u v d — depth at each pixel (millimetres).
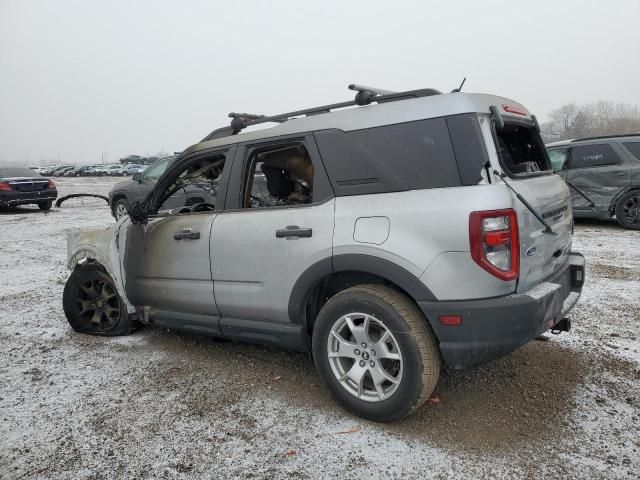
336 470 2498
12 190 16047
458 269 2564
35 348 4328
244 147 3539
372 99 3117
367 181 2896
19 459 2684
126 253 4230
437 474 2434
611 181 9078
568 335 4148
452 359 2648
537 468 2445
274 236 3207
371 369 2857
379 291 2814
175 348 4203
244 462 2594
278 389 3387
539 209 2842
